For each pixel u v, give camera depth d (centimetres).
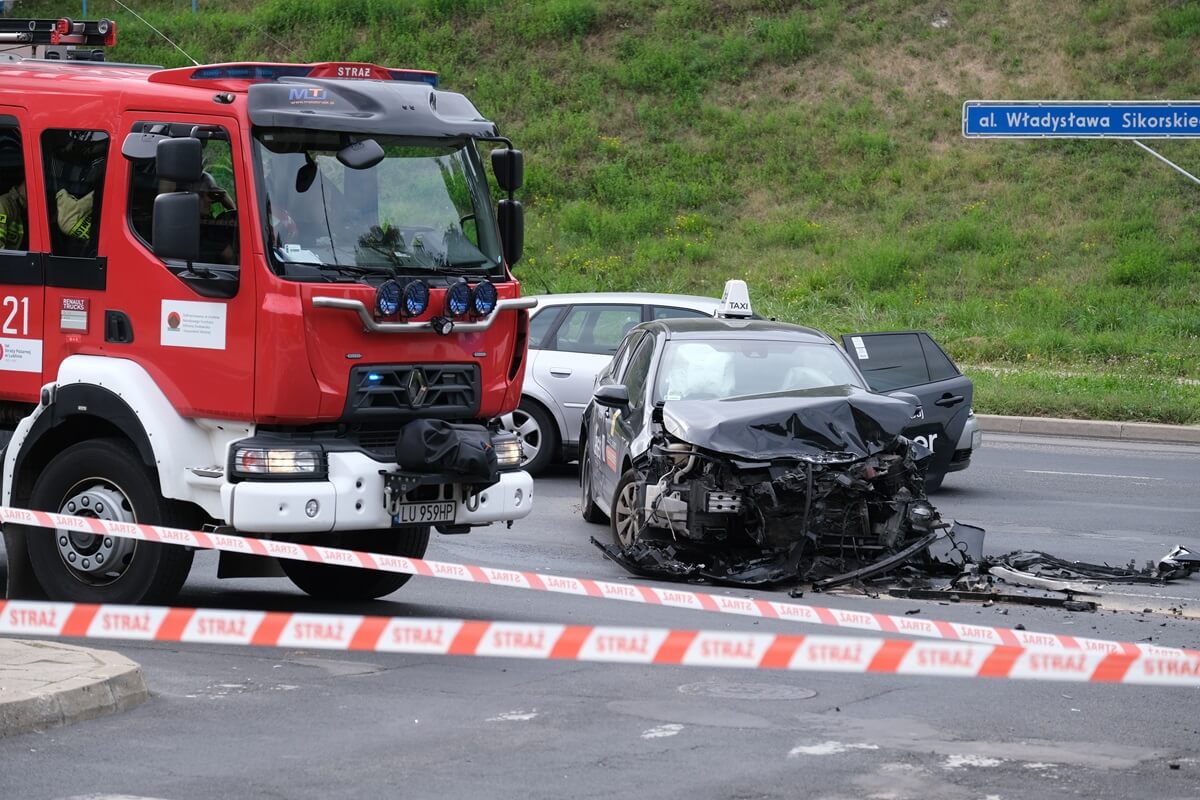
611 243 11194
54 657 2264
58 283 2844
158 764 1886
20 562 2964
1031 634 2455
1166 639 2822
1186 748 2066
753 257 10775
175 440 2716
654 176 11900
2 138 2908
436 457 2714
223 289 2659
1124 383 7606
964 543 3500
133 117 2767
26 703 2016
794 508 3212
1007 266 10244
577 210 11425
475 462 2744
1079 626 2928
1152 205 10844
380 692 2314
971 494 4966
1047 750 2038
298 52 13600
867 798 1789
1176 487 5191
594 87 12781
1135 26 12512
